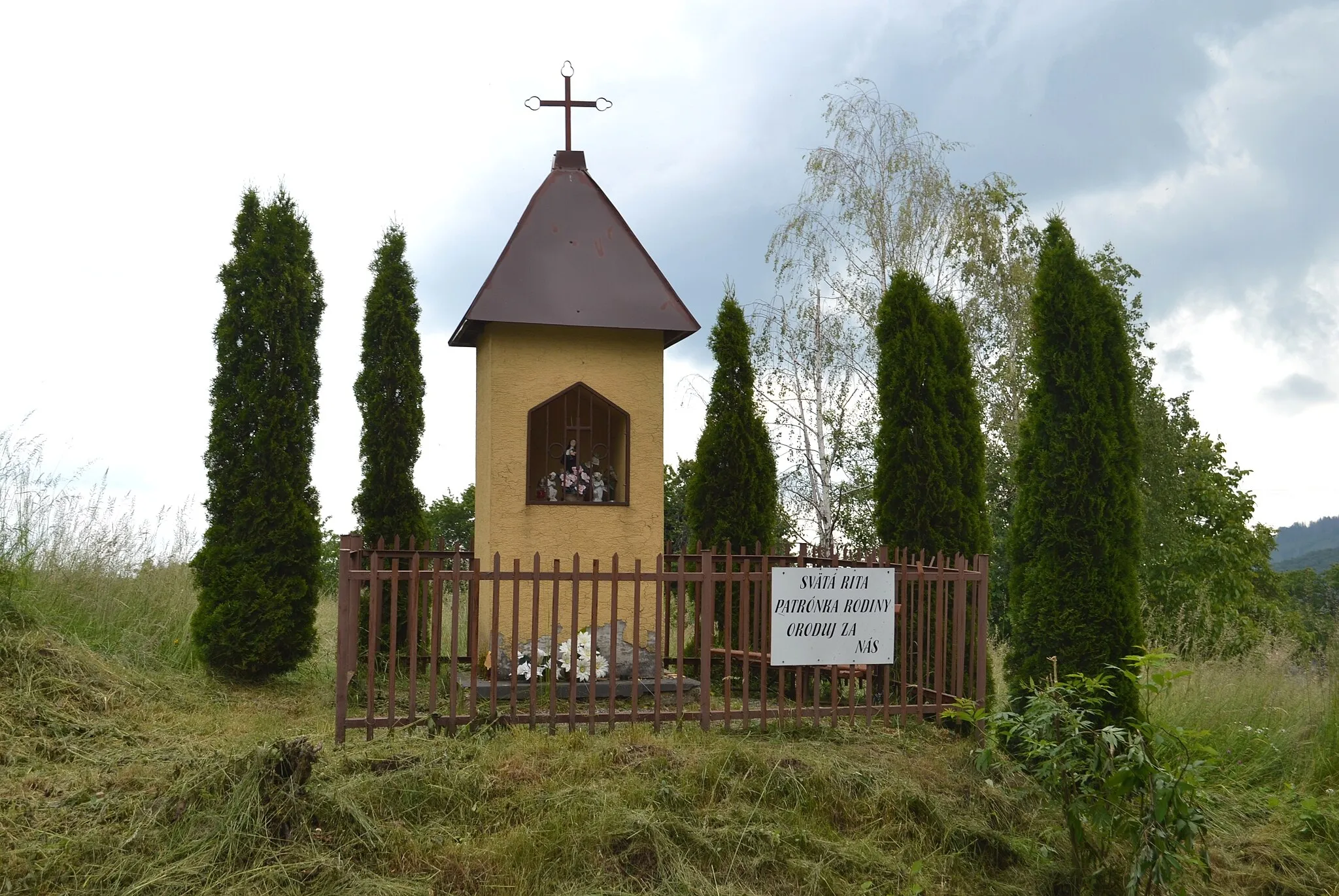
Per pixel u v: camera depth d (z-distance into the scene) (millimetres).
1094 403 7004
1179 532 18688
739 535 9352
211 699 7785
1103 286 7316
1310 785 6836
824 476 16781
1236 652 11320
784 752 5797
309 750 4941
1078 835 4926
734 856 4766
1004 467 17594
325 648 10641
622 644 8172
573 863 4609
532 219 8492
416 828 4883
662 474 8438
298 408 9016
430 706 6062
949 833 5191
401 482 9422
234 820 4664
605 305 8273
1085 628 6781
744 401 9594
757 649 8844
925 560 8336
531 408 8211
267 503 8789
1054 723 5086
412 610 6051
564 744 5855
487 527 8250
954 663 6930
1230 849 5766
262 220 9055
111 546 9711
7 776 5582
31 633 7414
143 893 4305
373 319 9570
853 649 6594
